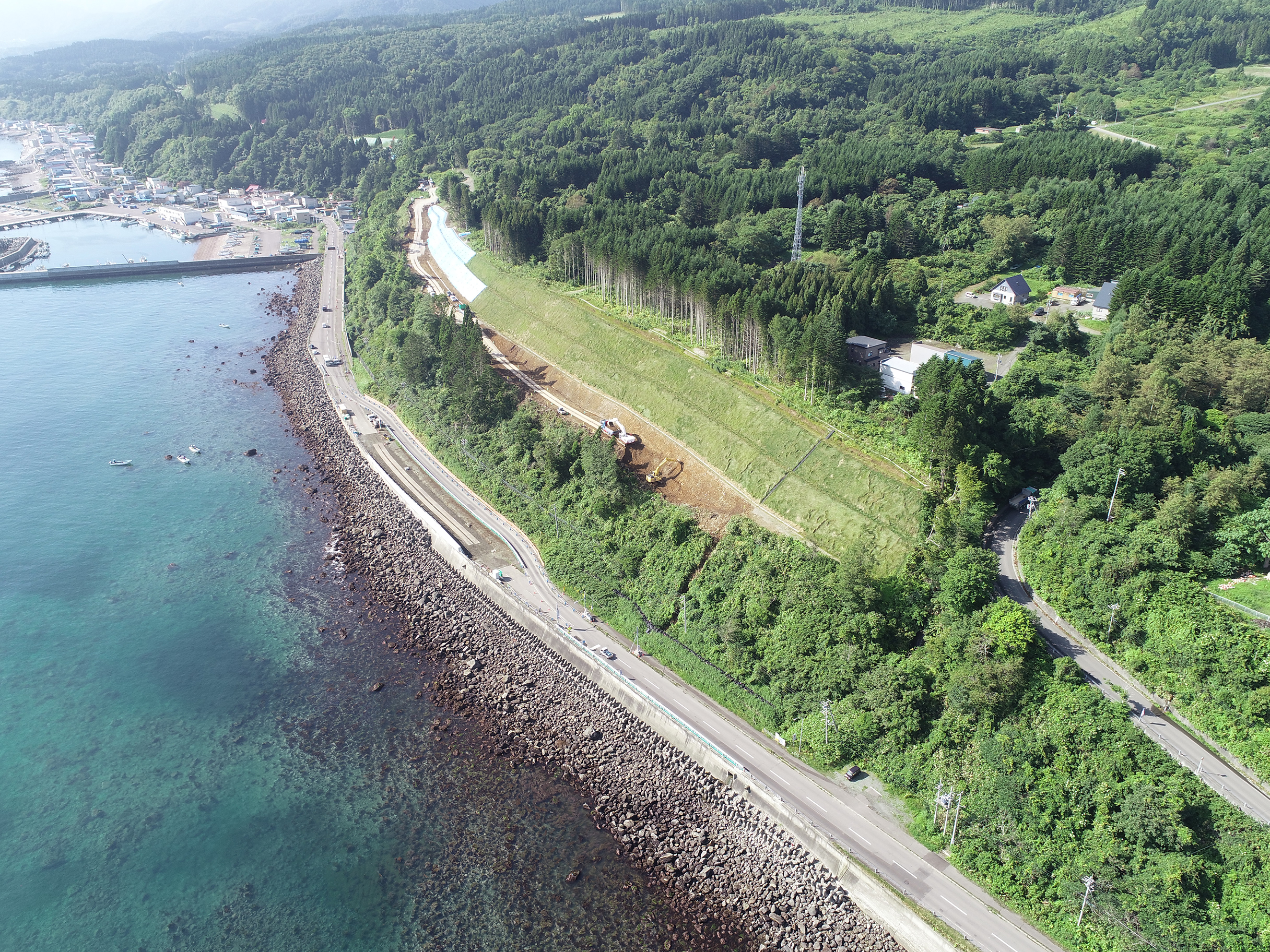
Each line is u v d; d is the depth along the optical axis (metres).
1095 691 94.56
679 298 191.38
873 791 99.00
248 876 99.25
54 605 146.25
